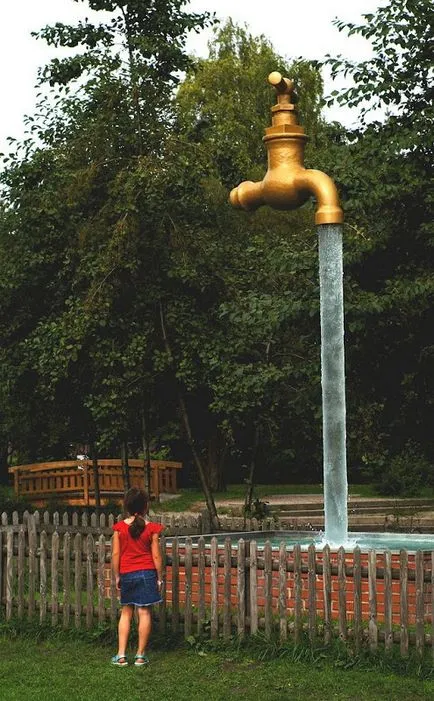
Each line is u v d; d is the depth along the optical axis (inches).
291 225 1094.4
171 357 791.1
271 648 413.4
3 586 498.0
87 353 819.4
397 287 639.8
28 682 398.3
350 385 704.4
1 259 856.9
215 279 807.1
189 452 1433.3
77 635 463.5
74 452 1385.3
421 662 385.7
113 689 384.2
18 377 879.1
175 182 770.8
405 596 390.6
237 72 1560.0
